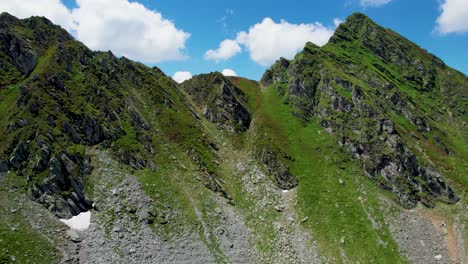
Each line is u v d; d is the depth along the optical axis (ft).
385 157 330.75
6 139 256.52
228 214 276.00
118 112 319.47
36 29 356.59
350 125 363.15
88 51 362.53
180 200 270.05
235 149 353.31
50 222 221.87
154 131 331.77
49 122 270.87
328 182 314.35
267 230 269.44
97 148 283.59
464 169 350.84
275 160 328.08
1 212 214.07
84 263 205.87
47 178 238.07
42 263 195.93
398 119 391.04
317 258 250.16
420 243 269.03
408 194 308.81
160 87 386.52
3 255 190.80
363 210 288.71
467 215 298.15
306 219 279.90
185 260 228.02
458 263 256.93
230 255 242.78
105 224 231.91
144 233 235.20
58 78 305.32
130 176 272.51
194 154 320.29
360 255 254.06
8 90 303.68
